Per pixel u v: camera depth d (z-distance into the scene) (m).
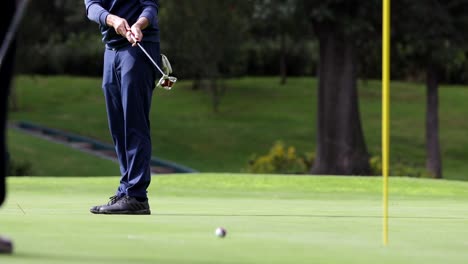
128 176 17.59
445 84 134.88
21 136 100.31
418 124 112.00
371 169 67.12
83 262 9.53
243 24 101.00
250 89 128.38
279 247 11.49
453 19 65.06
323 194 28.44
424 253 11.25
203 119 112.69
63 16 123.56
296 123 111.62
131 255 10.23
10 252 10.16
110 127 17.89
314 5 59.50
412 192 29.89
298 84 132.75
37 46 108.50
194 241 11.97
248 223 15.48
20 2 10.65
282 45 131.62
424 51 66.50
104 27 17.47
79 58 141.88
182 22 100.19
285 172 68.62
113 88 17.78
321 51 66.50
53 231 13.02
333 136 66.69
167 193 28.70
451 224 16.16
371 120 113.50
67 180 33.47
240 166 94.19
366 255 10.87
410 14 63.41
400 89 129.38
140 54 17.41
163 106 119.12
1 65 10.66
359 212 19.31
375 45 69.12
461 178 90.25
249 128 109.00
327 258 10.48
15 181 32.47
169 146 101.25
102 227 13.88
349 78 66.19
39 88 132.50
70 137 102.25
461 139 106.75
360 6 60.66
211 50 103.12
